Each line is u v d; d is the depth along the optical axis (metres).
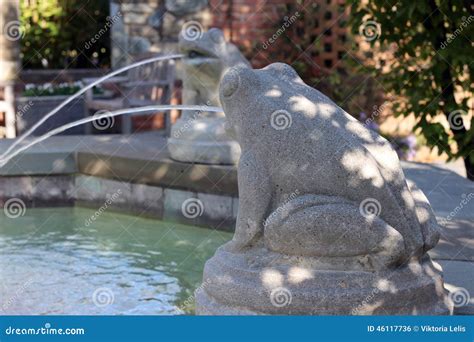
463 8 8.21
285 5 11.05
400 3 8.20
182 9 11.06
